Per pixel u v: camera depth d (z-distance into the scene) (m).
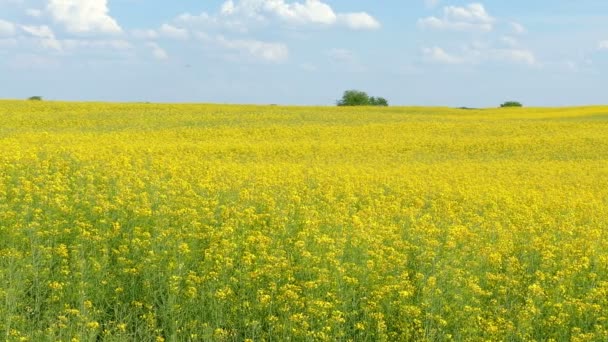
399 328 8.70
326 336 8.08
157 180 17.25
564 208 17.19
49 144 25.42
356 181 20.36
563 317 8.81
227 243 10.72
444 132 43.31
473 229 14.13
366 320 8.85
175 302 8.91
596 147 36.09
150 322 8.48
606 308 9.41
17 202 13.35
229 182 18.14
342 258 11.16
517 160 32.09
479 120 55.47
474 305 9.46
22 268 9.40
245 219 12.89
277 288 9.62
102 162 20.08
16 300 8.63
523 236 13.52
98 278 9.51
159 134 37.28
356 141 36.94
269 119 49.97
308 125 46.53
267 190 17.23
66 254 10.18
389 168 25.91
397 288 9.46
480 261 11.16
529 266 11.44
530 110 74.88
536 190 20.80
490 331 8.37
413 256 11.71
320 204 16.14
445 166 27.09
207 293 9.06
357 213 14.77
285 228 12.48
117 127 41.81
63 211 12.38
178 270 9.76
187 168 20.47
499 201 17.86
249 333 8.58
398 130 43.38
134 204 13.42
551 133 43.44
